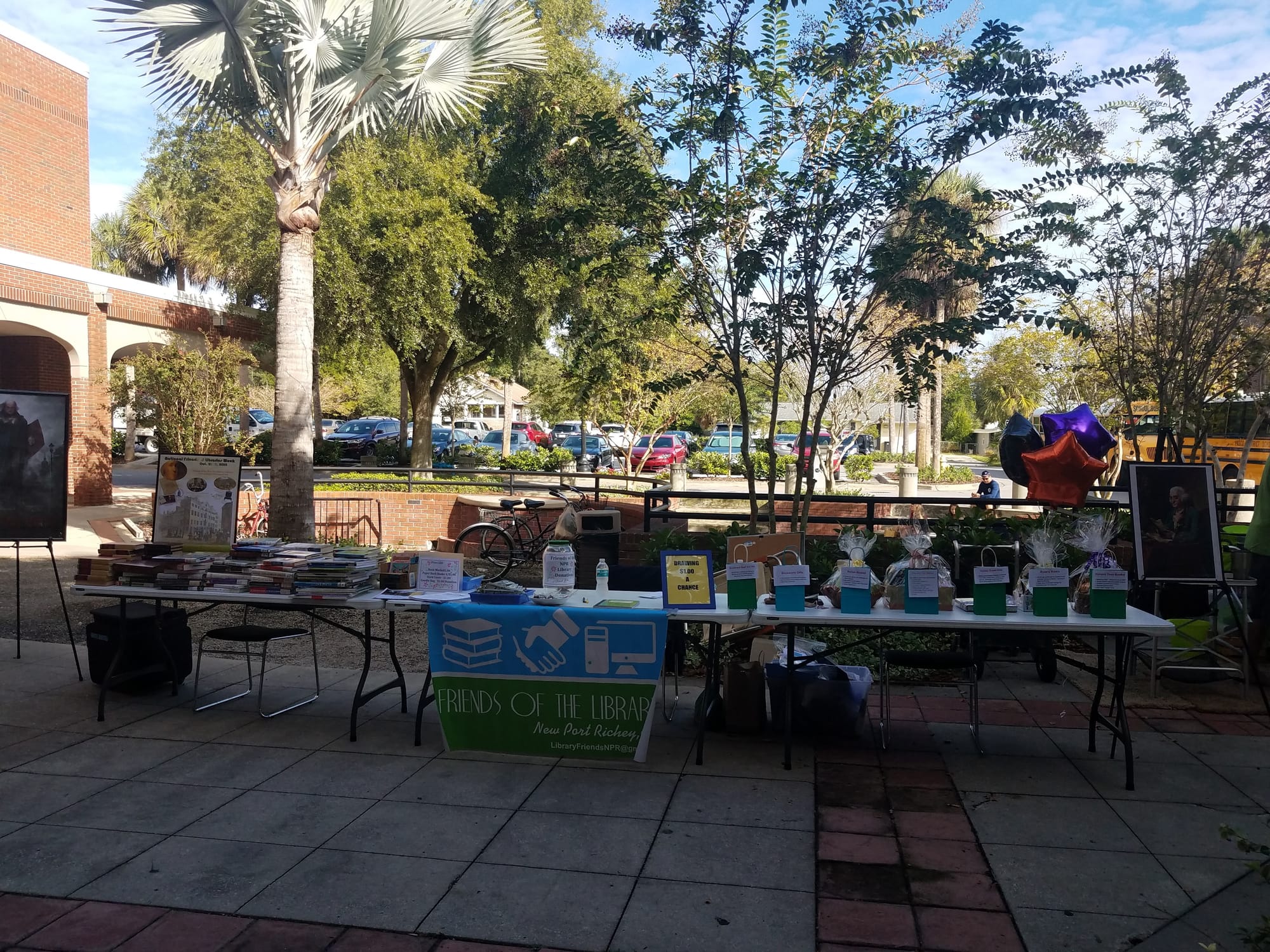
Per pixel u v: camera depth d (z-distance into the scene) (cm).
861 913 368
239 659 775
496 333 2122
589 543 1085
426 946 345
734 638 673
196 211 2389
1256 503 675
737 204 717
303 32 879
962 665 559
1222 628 698
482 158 1986
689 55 745
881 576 838
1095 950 343
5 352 1909
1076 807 472
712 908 372
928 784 504
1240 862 411
